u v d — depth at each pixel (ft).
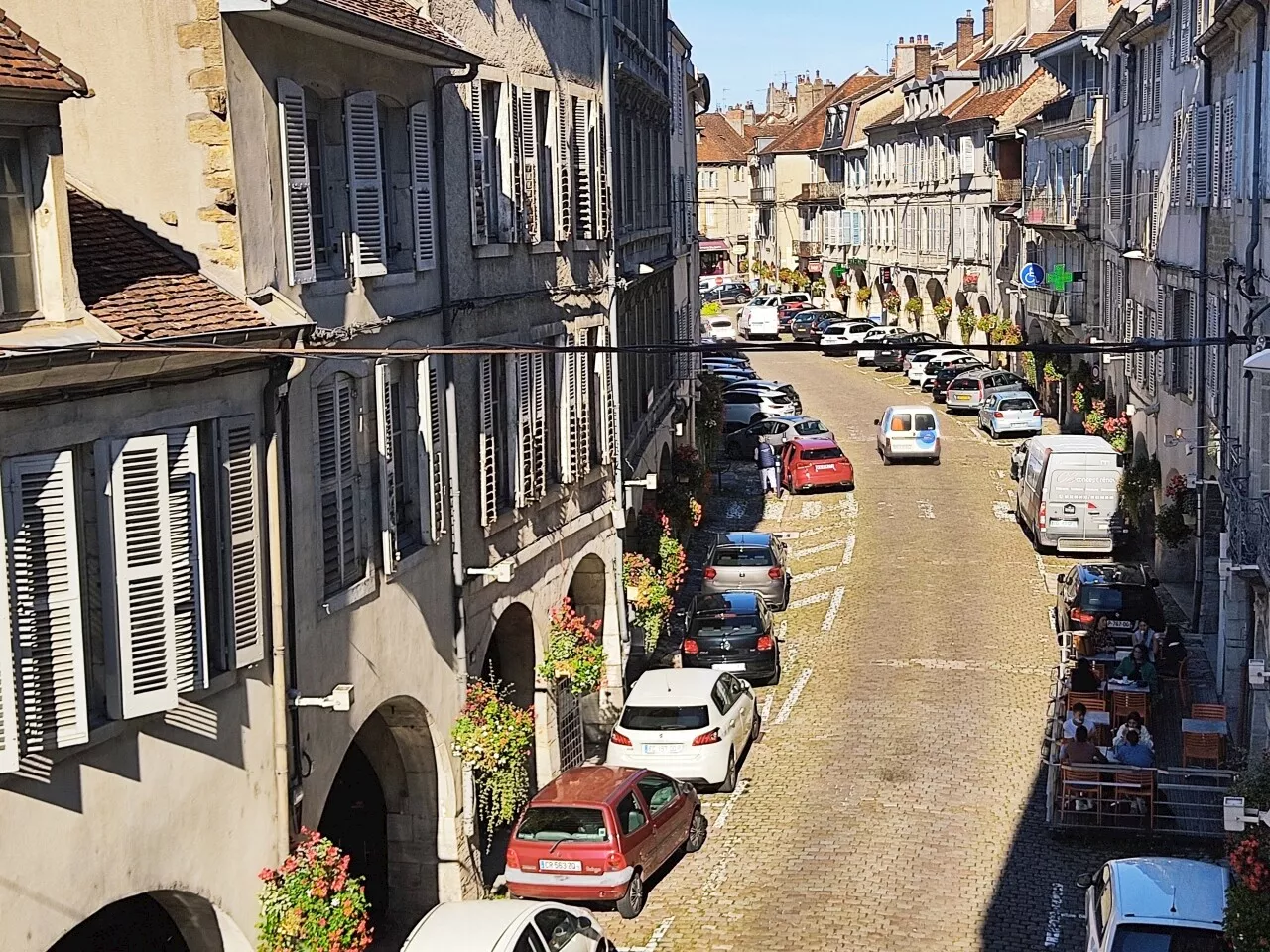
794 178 358.64
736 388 192.85
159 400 38.04
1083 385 152.05
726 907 59.93
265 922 42.29
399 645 53.52
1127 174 135.85
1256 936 44.52
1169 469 108.88
